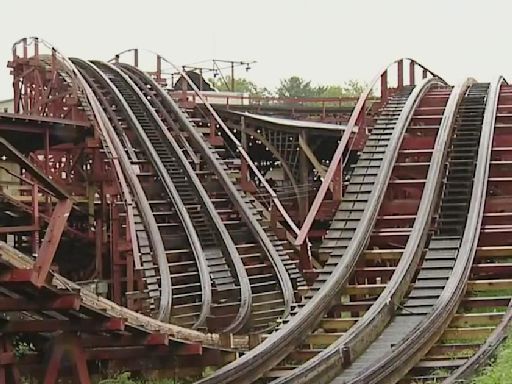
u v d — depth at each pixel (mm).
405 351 11680
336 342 12375
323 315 14523
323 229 25078
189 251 22953
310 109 40312
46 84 32156
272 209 24234
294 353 13406
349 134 20766
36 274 10516
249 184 26672
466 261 15211
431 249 16469
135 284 25344
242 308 19281
